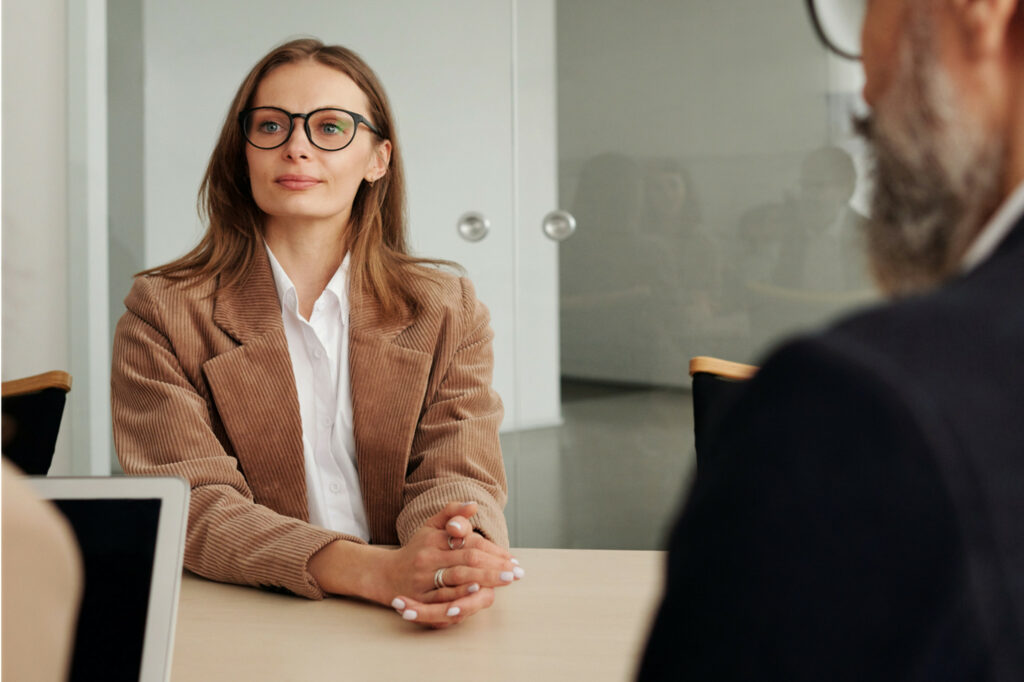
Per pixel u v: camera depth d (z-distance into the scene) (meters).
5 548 0.29
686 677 0.26
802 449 0.25
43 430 1.30
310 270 1.29
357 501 1.26
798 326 2.42
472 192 2.54
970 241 0.31
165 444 1.13
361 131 1.26
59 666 0.31
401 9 2.53
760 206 2.43
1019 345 0.26
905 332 0.26
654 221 2.48
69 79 2.60
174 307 1.22
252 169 1.24
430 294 1.30
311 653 0.78
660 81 2.46
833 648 0.24
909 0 0.31
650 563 1.05
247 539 0.98
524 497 2.55
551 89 2.51
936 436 0.24
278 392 1.19
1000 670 0.23
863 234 0.34
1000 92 0.30
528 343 2.54
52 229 2.62
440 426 1.24
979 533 0.23
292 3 2.55
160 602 0.58
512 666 0.76
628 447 2.51
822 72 2.38
